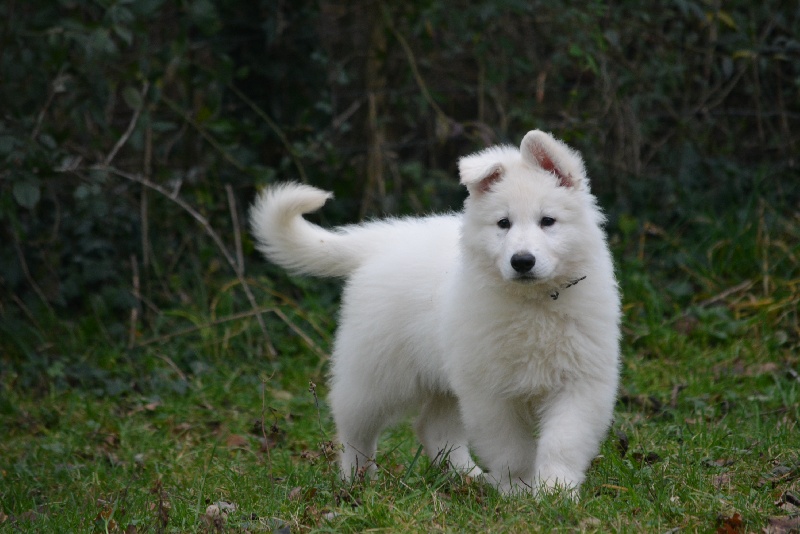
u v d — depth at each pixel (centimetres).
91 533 523
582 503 498
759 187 1078
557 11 1027
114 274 1005
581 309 547
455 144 1174
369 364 627
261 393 845
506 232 550
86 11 977
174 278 1003
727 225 1032
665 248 1043
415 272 614
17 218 956
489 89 1107
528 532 466
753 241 998
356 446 646
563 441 534
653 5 1102
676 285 986
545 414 558
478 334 555
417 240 633
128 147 1052
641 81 1083
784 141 1121
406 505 512
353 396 637
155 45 1061
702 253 1023
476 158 575
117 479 667
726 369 830
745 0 1103
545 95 1130
